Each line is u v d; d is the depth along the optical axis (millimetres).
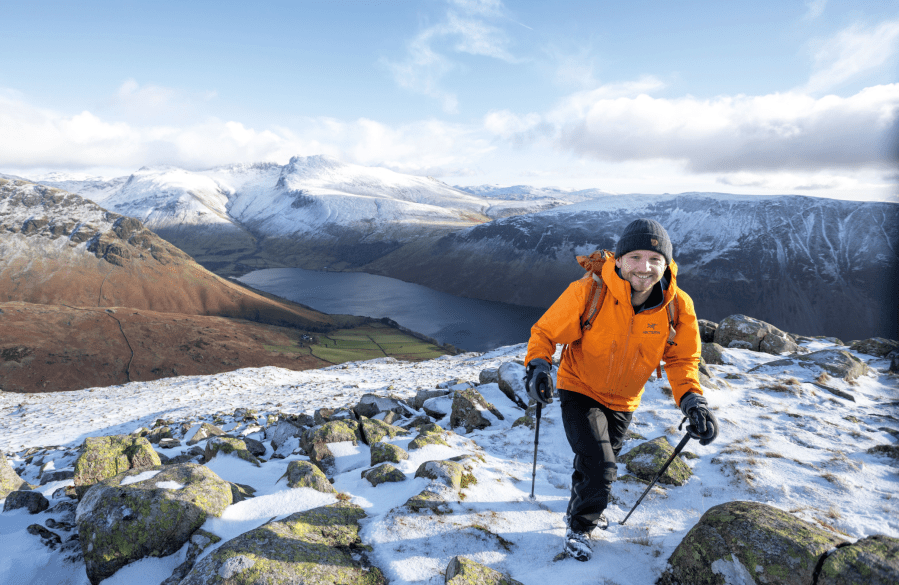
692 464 4508
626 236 2514
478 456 4793
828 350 8648
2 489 5176
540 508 3615
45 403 28203
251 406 16359
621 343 2646
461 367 20328
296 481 3895
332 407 13000
